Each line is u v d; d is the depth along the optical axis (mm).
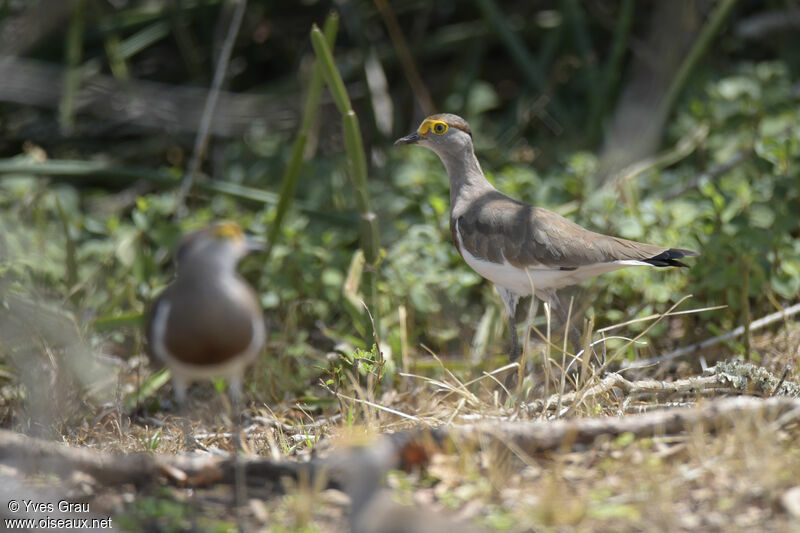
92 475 7203
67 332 10523
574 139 17062
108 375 10688
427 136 11766
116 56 16750
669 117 16281
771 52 18422
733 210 12039
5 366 10672
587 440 7500
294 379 11312
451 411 9047
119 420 9609
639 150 15211
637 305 11719
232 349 6934
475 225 11008
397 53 18031
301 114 17156
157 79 18812
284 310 12828
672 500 6707
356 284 11297
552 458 7402
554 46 17766
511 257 10586
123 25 17094
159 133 17781
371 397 9172
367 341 10656
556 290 11852
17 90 14523
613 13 19234
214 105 14922
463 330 12352
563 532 6340
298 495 6883
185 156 18453
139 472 7281
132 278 12898
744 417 7387
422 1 18703
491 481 6945
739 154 13883
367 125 17875
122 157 17719
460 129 11695
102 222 15352
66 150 17797
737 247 11391
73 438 9383
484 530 5957
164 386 11312
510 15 19203
